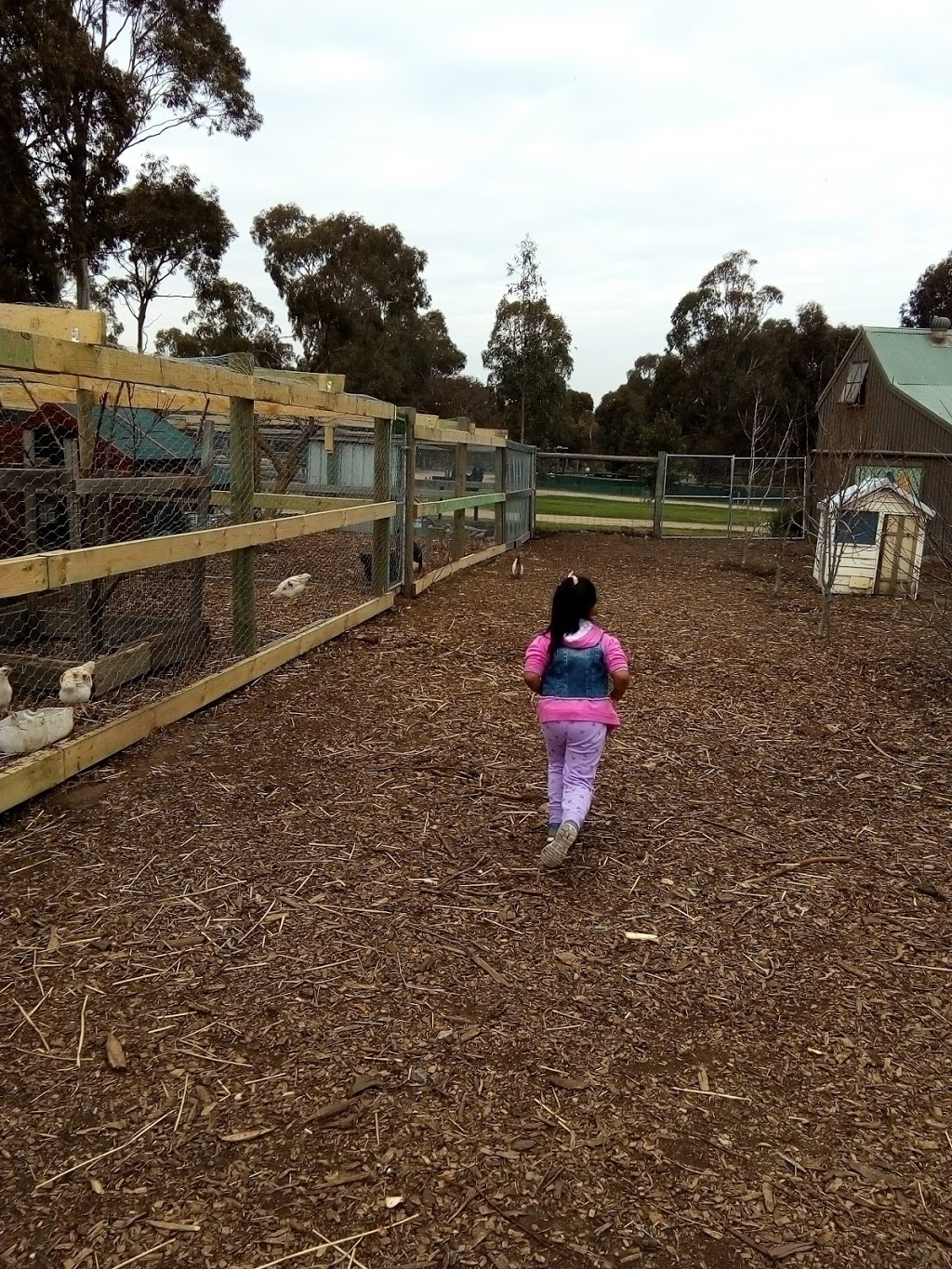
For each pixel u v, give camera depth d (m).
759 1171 2.24
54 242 23.08
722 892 3.69
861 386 21.83
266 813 4.27
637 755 5.29
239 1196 2.11
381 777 4.78
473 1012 2.85
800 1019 2.89
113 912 3.36
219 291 31.38
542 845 4.06
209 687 5.79
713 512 23.27
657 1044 2.73
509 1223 2.05
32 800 4.28
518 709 6.07
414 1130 2.33
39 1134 2.28
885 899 3.69
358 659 7.22
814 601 11.50
